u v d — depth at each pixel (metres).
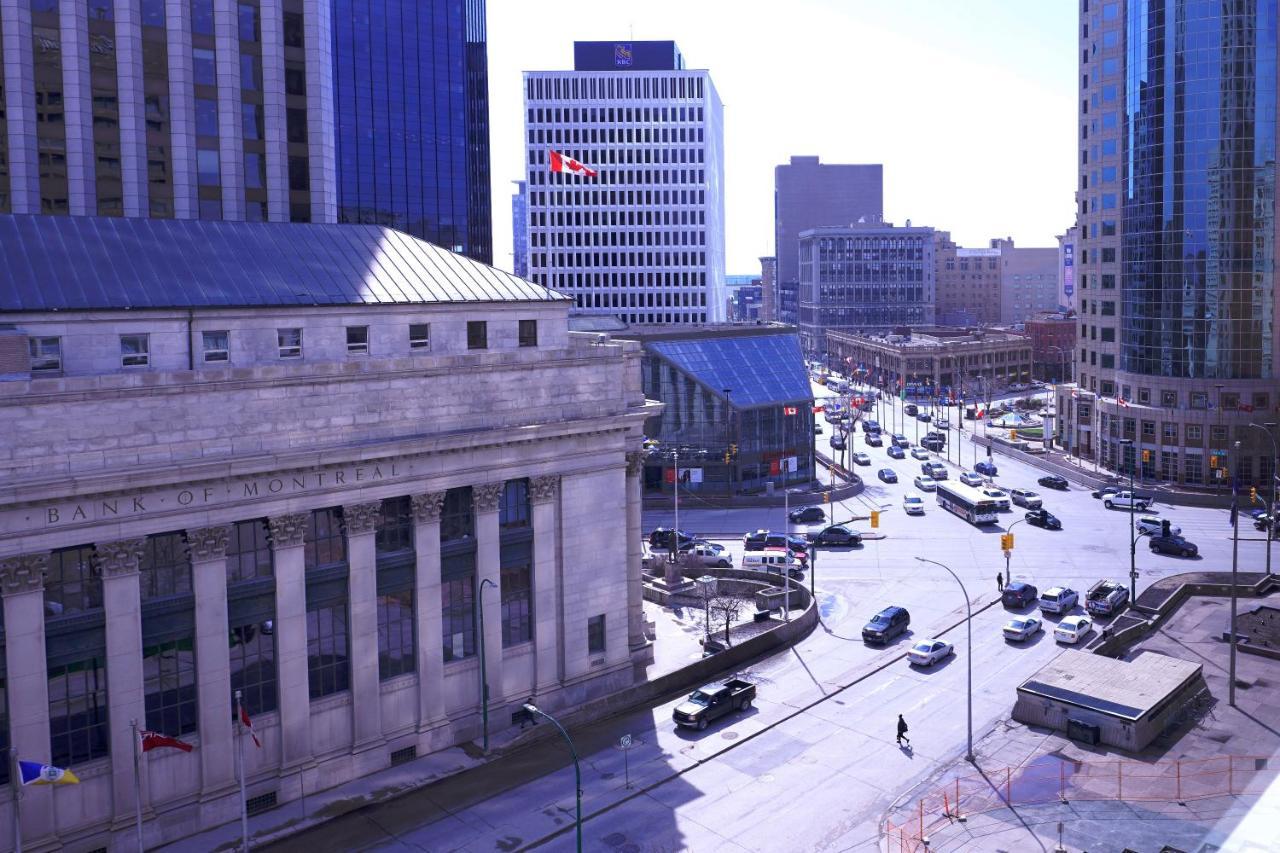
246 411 44.56
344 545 48.06
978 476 124.88
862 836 43.06
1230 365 114.06
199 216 85.50
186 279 48.31
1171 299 116.62
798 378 128.25
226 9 85.75
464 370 51.09
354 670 48.22
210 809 43.94
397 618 50.00
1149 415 118.94
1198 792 45.81
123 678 41.53
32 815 39.94
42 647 39.62
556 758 51.03
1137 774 47.88
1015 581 81.19
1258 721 53.69
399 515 49.94
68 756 41.00
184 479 42.00
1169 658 58.88
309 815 45.19
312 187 91.19
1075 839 41.91
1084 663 58.28
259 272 50.69
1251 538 94.31
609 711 56.38
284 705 46.03
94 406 40.81
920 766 49.41
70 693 40.97
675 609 74.88
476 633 52.62
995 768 48.97
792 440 125.50
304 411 46.19
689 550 89.06
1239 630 67.94
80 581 41.06
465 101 190.50
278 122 88.88
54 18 79.31
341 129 178.62
